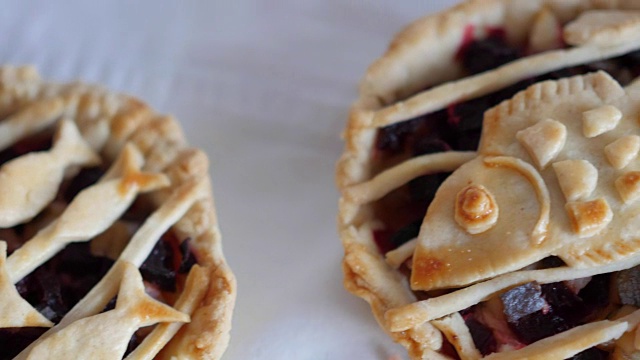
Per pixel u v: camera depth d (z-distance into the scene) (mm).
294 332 466
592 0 476
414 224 449
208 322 438
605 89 441
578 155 430
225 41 546
